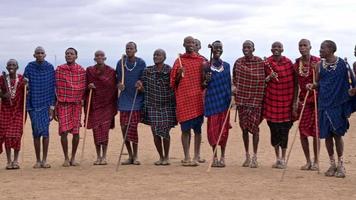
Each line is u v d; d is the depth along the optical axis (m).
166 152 11.86
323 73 10.11
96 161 12.05
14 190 9.02
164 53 11.70
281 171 10.84
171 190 8.92
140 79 11.80
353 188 9.07
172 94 11.72
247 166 11.55
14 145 11.33
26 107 11.38
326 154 14.05
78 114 11.77
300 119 10.48
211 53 11.31
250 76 11.20
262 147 15.81
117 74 12.00
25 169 11.34
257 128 11.32
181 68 11.24
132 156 12.03
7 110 11.30
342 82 9.96
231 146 16.12
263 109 11.38
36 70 11.38
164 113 11.69
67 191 8.90
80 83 11.73
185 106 11.37
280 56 11.18
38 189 9.08
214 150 11.05
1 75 11.30
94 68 11.92
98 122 11.92
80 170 11.10
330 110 10.03
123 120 11.81
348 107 10.03
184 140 11.61
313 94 10.82
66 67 11.64
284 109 11.16
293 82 11.16
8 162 11.38
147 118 11.93
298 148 15.36
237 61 11.42
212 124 11.32
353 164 12.48
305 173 10.59
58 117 11.62
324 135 10.16
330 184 9.41
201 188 9.07
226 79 11.32
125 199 8.30
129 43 11.80
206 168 11.25
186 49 11.41
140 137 18.56
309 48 10.91
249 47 11.20
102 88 11.88
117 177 10.16
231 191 8.82
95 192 8.81
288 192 8.75
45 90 11.41
